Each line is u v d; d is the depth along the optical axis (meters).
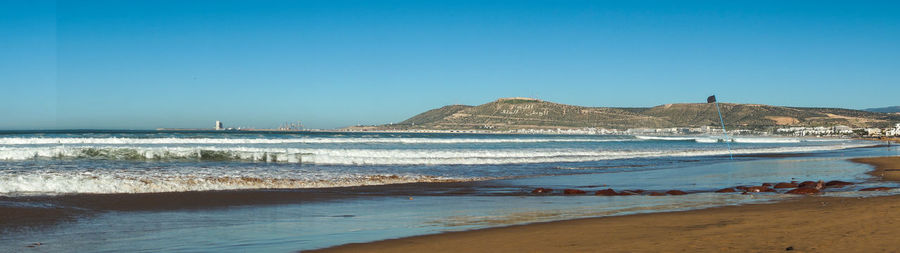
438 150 40.78
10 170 21.38
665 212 11.40
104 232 9.66
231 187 16.95
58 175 18.25
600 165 29.58
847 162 32.78
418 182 20.00
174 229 10.02
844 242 7.29
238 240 8.86
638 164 30.69
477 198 15.34
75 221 10.70
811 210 10.83
